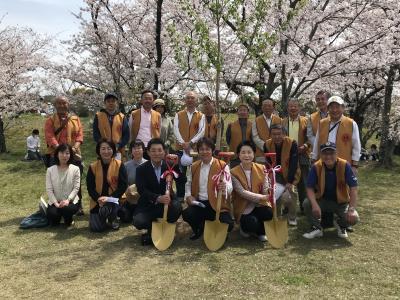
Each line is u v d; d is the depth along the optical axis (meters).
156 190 5.16
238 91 11.42
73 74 13.78
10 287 3.76
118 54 12.55
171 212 5.14
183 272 4.08
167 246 4.78
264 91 10.65
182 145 6.47
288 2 9.91
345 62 9.93
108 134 6.31
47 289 3.71
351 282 3.82
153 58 12.52
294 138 6.33
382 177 10.65
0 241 5.04
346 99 15.97
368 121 18.78
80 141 6.37
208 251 4.69
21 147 17.89
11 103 16.45
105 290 3.69
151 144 5.17
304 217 6.16
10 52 16.36
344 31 10.76
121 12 12.41
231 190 5.00
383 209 6.75
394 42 10.48
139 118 6.60
